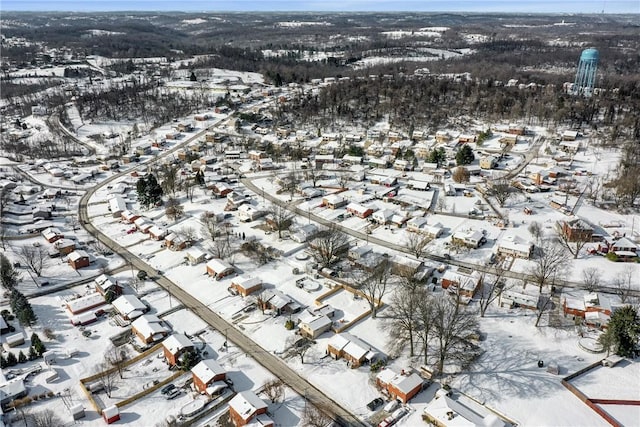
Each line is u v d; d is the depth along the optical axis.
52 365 96.19
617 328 92.00
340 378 92.00
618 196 169.00
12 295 109.81
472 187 186.25
